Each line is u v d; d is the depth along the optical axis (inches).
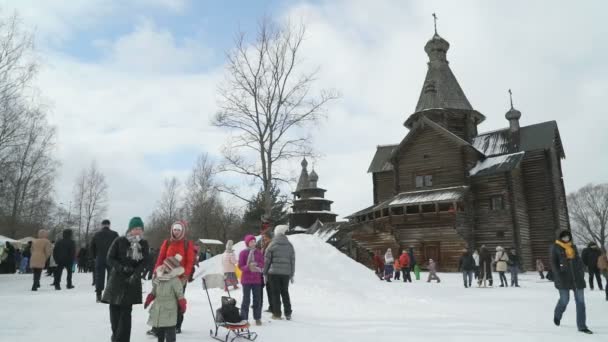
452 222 1352.1
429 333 329.4
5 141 1075.3
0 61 998.4
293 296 534.0
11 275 1006.4
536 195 1524.4
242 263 364.5
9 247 1107.3
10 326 329.4
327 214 2731.3
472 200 1471.5
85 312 400.2
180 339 295.3
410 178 1571.1
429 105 1706.4
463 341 302.0
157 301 249.3
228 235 2498.8
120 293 252.5
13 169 1261.1
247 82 1187.9
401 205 1429.6
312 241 745.6
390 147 1903.3
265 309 458.6
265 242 448.5
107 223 491.2
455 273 1273.4
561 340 309.3
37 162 1697.8
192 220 2482.8
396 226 1448.1
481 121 1791.3
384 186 1800.0
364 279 661.3
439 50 1800.0
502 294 677.9
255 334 307.0
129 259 256.7
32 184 1759.4
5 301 477.4
